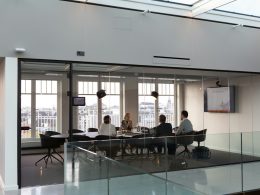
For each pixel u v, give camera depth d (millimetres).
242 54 8000
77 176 4238
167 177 5789
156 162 5754
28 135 5785
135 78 6879
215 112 7984
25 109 5793
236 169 6418
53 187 5645
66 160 4559
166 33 6973
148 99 7051
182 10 7156
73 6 6047
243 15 7902
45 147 5930
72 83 6195
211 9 6812
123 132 6766
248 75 8422
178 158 5977
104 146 5188
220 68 7668
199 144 6160
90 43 6191
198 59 7371
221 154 6320
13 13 5535
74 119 6250
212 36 7570
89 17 6191
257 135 6711
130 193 3154
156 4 6805
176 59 7082
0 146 6082
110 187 3391
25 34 5621
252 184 6539
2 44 5434
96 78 6461
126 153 5461
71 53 6023
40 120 5945
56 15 5895
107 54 6348
